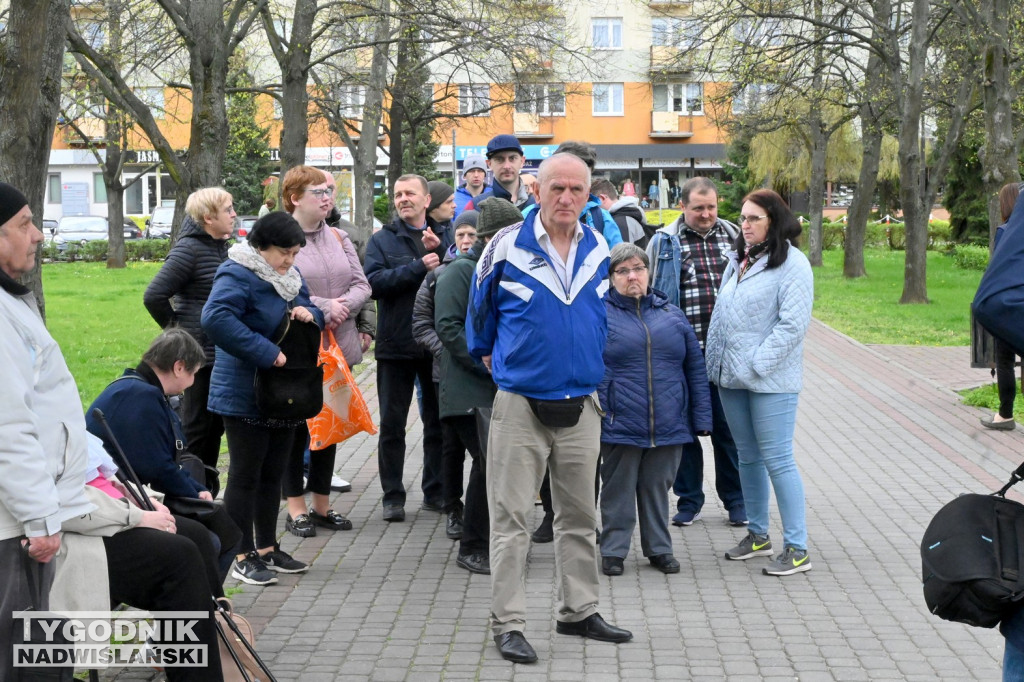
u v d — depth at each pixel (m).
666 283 7.15
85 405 12.09
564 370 5.02
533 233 5.07
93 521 3.92
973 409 11.80
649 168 59.66
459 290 6.16
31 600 3.62
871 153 29.62
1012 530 3.25
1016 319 3.06
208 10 12.02
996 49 16.42
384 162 53.25
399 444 7.52
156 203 60.19
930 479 8.71
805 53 22.97
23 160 6.31
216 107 12.16
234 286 5.74
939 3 22.48
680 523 7.41
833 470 9.07
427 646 5.21
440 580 6.23
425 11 16.38
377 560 6.61
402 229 7.50
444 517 7.64
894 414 11.58
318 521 7.30
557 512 5.33
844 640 5.29
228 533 4.88
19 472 3.44
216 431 7.01
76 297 24.89
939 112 28.88
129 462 4.69
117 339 18.00
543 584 6.20
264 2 13.27
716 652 5.13
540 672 4.89
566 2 21.69
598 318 5.16
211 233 6.80
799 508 6.33
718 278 7.22
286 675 4.84
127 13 16.50
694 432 6.46
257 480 6.09
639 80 52.62
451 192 8.00
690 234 7.27
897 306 23.02
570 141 7.21
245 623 4.56
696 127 58.94
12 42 6.20
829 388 13.39
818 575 6.32
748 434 6.49
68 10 6.54
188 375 5.02
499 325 5.17
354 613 5.68
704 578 6.29
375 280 7.30
